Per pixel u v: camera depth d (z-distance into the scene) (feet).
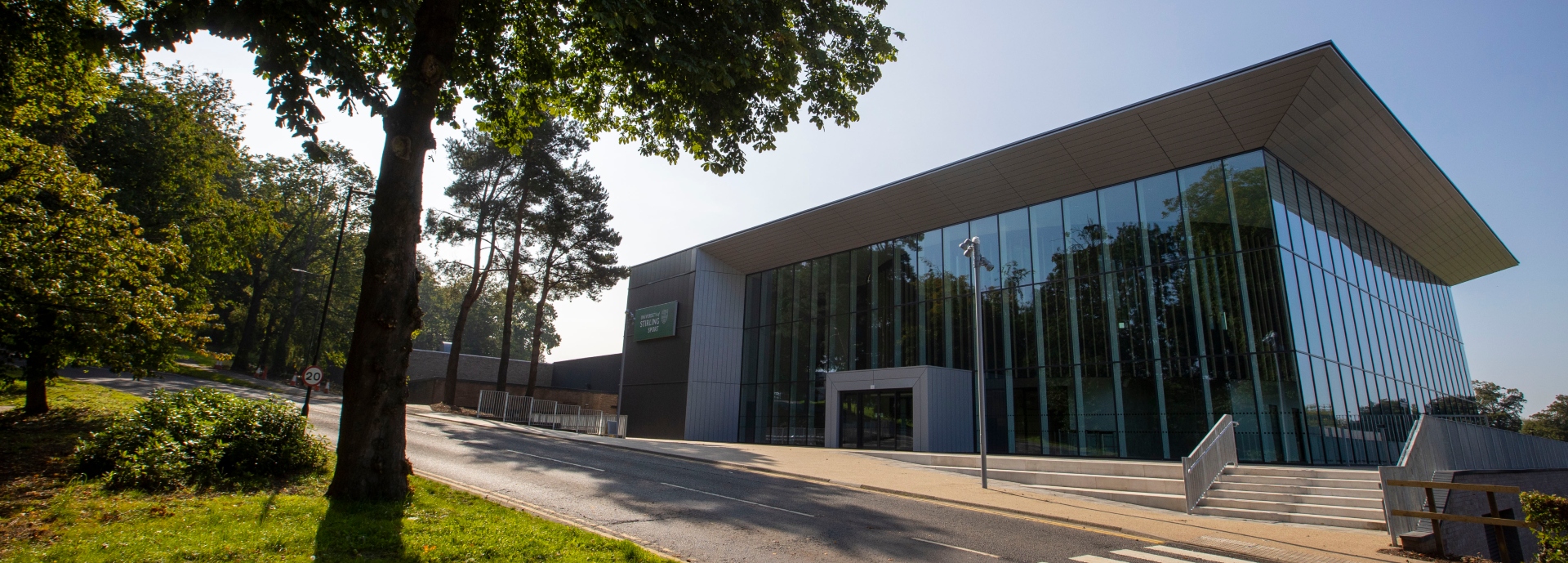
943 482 55.77
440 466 49.34
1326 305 71.56
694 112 41.42
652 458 68.13
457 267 122.11
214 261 101.60
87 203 45.39
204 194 103.14
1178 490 48.83
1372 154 72.54
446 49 31.55
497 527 26.53
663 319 120.16
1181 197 72.54
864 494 49.21
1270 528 40.11
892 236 98.63
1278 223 66.54
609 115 46.55
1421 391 94.27
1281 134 66.74
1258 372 64.44
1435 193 84.38
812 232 104.73
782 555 27.89
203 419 35.68
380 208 30.14
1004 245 86.17
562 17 41.37
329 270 185.26
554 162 120.57
